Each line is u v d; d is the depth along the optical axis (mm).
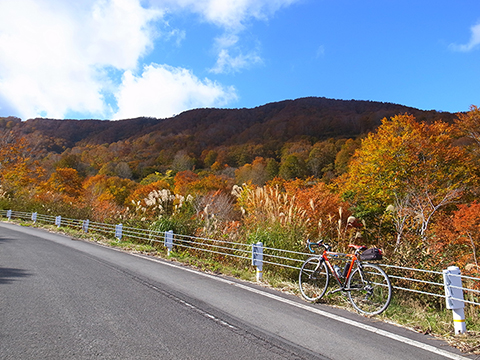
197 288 6312
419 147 22297
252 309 4973
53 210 24656
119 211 18938
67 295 5352
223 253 9266
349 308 5246
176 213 14930
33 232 18250
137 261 9602
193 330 3945
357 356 3346
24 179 43594
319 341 3734
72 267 8047
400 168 22266
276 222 9391
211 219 12391
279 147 149750
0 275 6730
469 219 13180
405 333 4113
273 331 4016
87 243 14211
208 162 139250
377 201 22906
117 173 107062
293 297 5926
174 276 7469
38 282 6227
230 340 3660
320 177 89625
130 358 3088
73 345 3355
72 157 90500
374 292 5367
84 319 4195
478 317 4684
